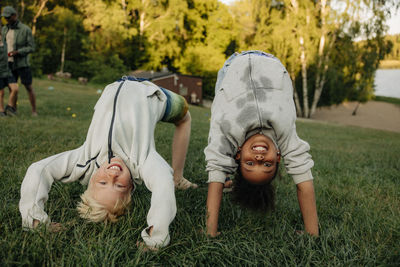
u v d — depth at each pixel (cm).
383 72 9212
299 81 3475
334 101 3662
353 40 2855
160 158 212
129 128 215
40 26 3816
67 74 3600
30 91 697
